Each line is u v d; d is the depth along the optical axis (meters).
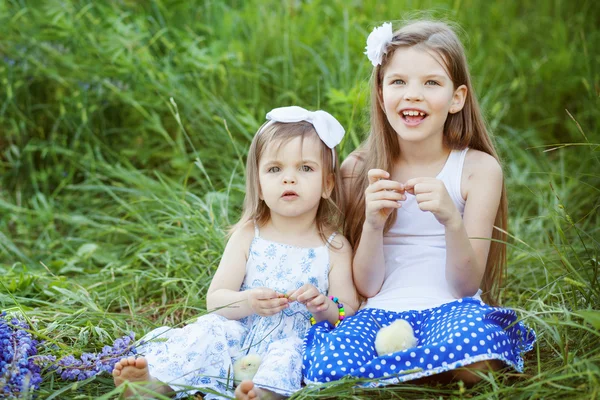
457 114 2.65
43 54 4.48
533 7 5.62
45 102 4.52
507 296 3.12
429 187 2.39
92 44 4.47
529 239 3.74
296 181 2.50
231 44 4.57
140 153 4.26
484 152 2.70
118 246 3.70
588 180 4.11
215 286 2.55
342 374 2.22
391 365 2.21
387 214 2.49
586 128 4.58
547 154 4.64
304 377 2.29
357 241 2.71
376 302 2.54
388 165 2.69
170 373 2.24
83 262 3.59
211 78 4.33
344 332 2.33
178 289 3.18
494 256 2.78
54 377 2.33
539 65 5.01
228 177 3.93
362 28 4.86
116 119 4.51
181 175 4.12
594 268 2.60
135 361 2.12
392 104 2.55
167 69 4.32
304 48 4.63
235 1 5.17
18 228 3.89
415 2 5.01
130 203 3.96
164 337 2.37
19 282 3.07
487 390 2.19
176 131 4.36
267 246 2.57
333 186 2.67
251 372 2.33
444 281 2.54
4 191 4.21
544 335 2.59
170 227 3.49
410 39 2.55
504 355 2.22
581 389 2.05
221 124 4.20
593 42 5.07
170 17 4.84
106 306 3.09
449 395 2.22
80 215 3.98
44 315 2.79
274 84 4.49
